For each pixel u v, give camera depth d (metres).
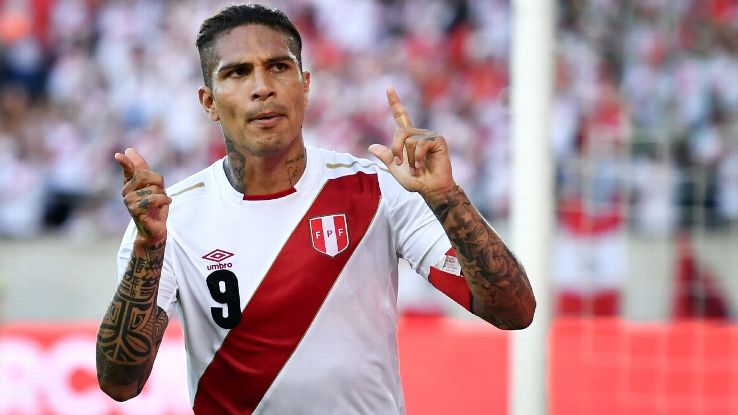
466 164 37.28
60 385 19.70
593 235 23.59
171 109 40.88
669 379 19.11
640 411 19.09
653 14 36.47
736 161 34.47
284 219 8.42
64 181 38.66
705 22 36.88
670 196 25.31
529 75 14.48
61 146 39.44
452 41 41.59
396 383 8.70
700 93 35.75
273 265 8.31
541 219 14.52
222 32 8.29
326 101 39.91
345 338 8.29
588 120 31.34
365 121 39.62
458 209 7.89
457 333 19.22
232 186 8.59
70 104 41.41
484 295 8.12
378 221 8.52
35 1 43.31
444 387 19.14
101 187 38.69
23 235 37.16
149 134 40.16
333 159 8.80
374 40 41.97
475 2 42.12
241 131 8.21
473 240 7.93
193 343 8.54
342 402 8.31
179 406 19.28
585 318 22.53
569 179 24.33
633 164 24.94
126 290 8.00
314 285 8.27
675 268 24.22
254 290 8.28
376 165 8.84
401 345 19.41
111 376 8.20
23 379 19.81
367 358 8.36
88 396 19.59
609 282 23.53
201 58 8.52
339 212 8.45
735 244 25.97
